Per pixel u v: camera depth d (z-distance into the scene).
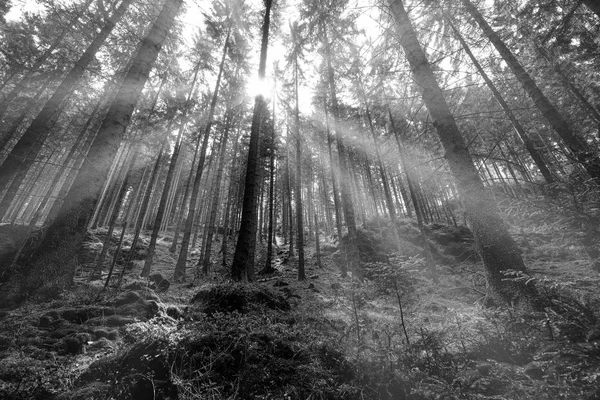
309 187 31.02
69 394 2.58
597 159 3.07
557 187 3.18
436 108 5.23
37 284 5.34
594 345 2.36
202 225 34.84
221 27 15.86
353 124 15.02
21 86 14.94
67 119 19.22
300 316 5.49
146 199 17.50
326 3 6.25
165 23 7.86
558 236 3.22
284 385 2.99
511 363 2.85
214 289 6.07
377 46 6.41
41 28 13.79
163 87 17.41
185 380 2.84
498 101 7.45
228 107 19.98
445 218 27.94
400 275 3.92
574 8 4.98
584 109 8.38
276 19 12.16
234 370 3.16
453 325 3.83
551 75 8.66
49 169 23.45
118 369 2.94
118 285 7.58
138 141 17.52
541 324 2.95
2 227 15.42
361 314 4.19
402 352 3.29
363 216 24.27
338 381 3.02
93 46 10.29
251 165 8.44
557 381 2.20
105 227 26.17
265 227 32.66
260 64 9.73
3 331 3.92
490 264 4.17
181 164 32.25
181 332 3.60
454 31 6.85
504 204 3.64
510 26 6.55
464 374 2.70
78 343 3.84
